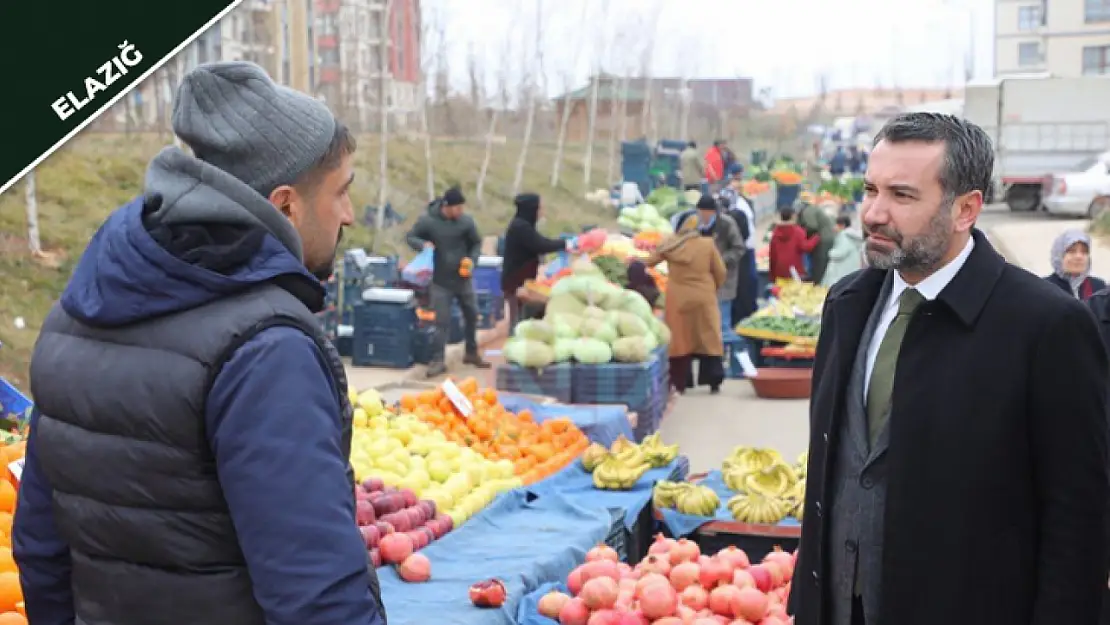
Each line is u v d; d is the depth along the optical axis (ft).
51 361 7.57
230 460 6.97
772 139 195.52
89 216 45.52
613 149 126.21
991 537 9.37
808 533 10.36
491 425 24.02
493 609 14.38
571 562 17.04
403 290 44.52
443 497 18.53
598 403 33.09
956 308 9.47
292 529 6.87
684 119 162.81
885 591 9.57
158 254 7.13
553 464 23.09
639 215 66.03
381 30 85.56
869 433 9.98
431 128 101.24
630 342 33.50
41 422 7.71
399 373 43.09
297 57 71.41
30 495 8.05
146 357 7.18
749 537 19.60
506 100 112.47
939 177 9.39
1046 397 9.26
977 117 113.29
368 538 15.79
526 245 42.73
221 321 7.14
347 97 83.66
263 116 7.59
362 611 7.05
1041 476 9.37
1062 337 9.27
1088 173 103.91
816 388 10.59
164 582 7.32
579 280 35.55
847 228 59.16
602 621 13.99
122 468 7.24
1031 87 110.01
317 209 7.91
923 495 9.45
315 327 7.43
